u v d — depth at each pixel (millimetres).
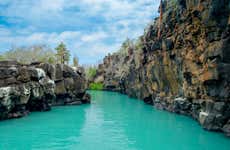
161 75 41000
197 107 29281
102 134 25359
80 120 32781
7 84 31312
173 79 36719
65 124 30172
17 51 101312
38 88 36812
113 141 22781
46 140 23031
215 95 23531
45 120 32312
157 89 44312
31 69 36031
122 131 26594
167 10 37625
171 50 35438
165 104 40594
